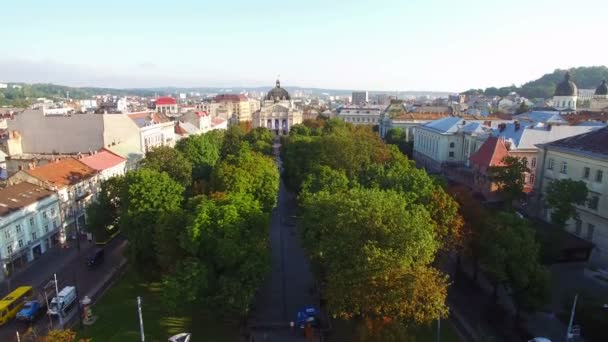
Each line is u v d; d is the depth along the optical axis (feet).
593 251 213.87
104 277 205.36
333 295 127.65
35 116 363.56
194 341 150.30
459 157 404.77
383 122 637.30
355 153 289.12
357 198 145.28
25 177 248.32
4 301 168.35
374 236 132.05
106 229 233.55
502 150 285.64
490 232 161.17
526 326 156.04
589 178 222.69
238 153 359.46
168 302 142.00
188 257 150.00
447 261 214.07
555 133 305.32
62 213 254.27
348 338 151.23
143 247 182.29
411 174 198.59
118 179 236.84
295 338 152.97
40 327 161.58
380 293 121.80
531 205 266.77
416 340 148.77
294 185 312.29
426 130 450.71
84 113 368.89
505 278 149.59
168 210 184.55
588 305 154.92
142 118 439.22
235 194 186.80
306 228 165.37
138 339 151.33
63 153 364.99
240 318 159.43
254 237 154.20
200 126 598.75
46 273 210.79
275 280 198.90
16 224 213.66
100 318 165.89
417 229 130.93
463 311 168.76
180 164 277.64
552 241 197.16
